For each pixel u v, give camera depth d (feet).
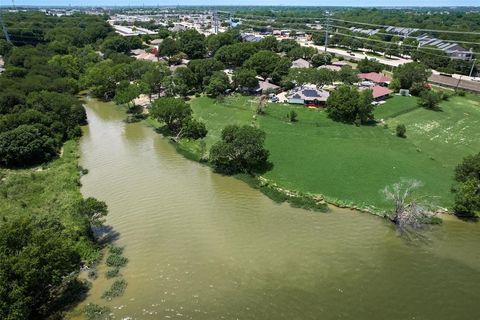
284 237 164.66
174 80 369.09
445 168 222.48
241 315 124.57
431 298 132.87
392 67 473.67
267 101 348.38
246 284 138.10
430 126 291.38
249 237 164.35
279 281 139.74
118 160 240.53
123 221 174.91
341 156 235.40
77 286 134.41
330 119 303.27
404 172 214.48
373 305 129.49
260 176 217.36
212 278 140.77
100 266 146.00
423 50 531.91
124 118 322.14
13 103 290.97
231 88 384.68
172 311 125.49
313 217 178.70
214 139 268.62
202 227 171.12
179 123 286.66
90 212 159.22
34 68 391.04
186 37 561.84
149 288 135.33
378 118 310.04
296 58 523.29
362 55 585.63
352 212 182.29
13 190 195.93
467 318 124.98
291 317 124.16
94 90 371.76
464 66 469.57
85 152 253.65
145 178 216.33
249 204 189.88
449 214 179.93
